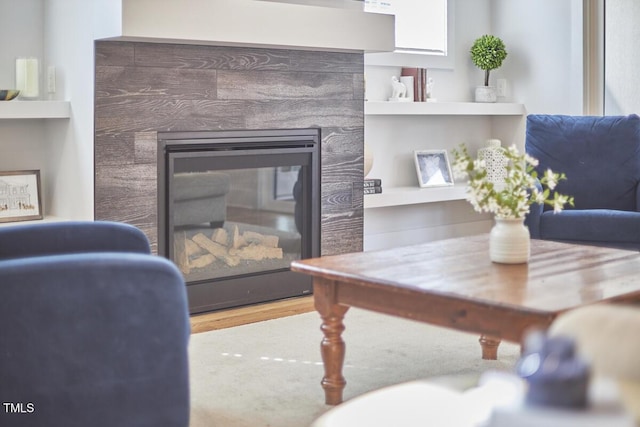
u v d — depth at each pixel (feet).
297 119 14.56
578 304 7.54
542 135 16.25
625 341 4.83
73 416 7.48
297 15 13.65
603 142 15.99
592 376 4.02
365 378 10.34
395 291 8.43
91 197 12.53
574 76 18.40
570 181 15.97
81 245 9.31
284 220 14.82
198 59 13.24
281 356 11.27
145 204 12.91
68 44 12.90
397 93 17.62
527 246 9.56
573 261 9.70
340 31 14.24
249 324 13.03
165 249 13.29
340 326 9.40
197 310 13.71
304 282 15.15
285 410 9.21
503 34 19.72
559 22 18.67
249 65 13.84
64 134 13.12
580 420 3.68
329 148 15.14
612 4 18.26
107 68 12.37
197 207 13.69
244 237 14.33
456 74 19.20
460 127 19.49
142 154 12.80
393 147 18.28
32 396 7.34
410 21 18.22
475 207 9.69
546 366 3.85
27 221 12.93
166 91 12.94
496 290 8.12
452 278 8.68
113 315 7.53
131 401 7.66
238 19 12.92
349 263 9.57
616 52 18.35
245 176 14.24
